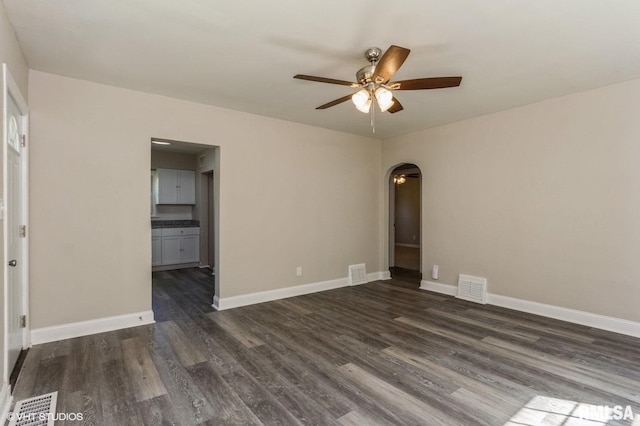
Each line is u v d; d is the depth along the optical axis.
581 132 3.52
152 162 6.47
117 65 2.89
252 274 4.35
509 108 4.07
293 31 2.33
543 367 2.58
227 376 2.45
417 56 2.68
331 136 5.17
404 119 4.55
